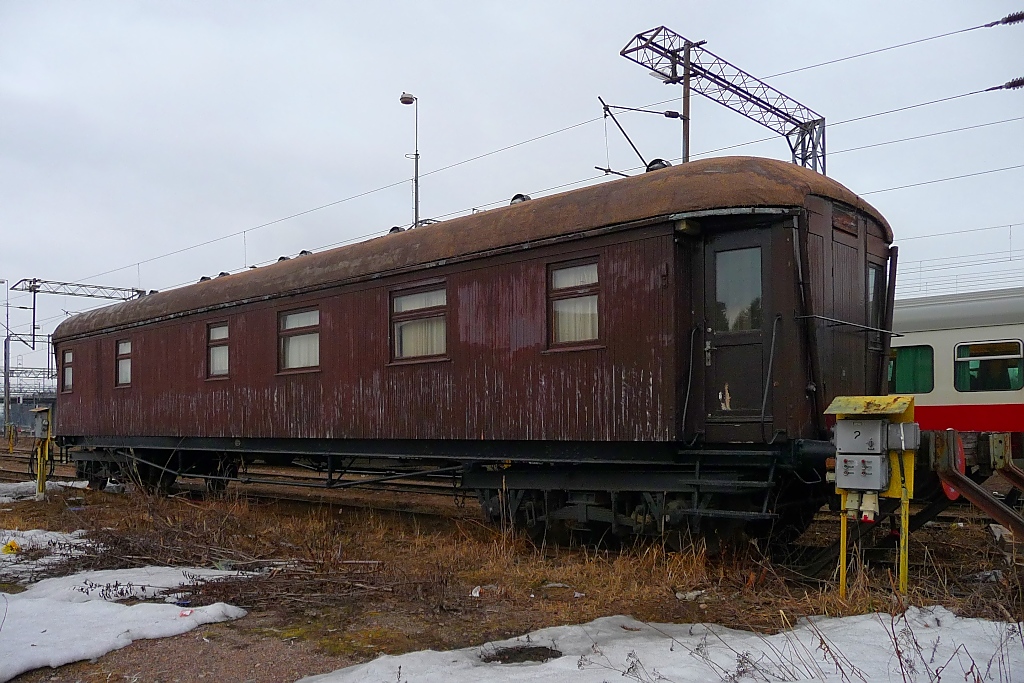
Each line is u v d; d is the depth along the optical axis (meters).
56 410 17.81
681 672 4.30
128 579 7.23
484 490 9.44
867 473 5.78
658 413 7.56
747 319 7.45
